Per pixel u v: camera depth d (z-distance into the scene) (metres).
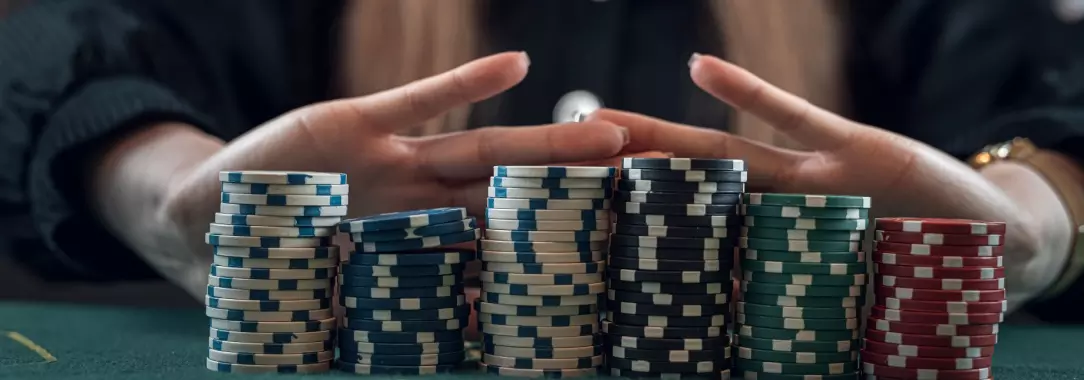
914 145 0.66
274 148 0.65
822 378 0.62
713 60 0.65
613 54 0.90
